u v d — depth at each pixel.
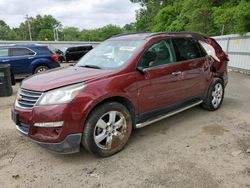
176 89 4.89
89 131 3.68
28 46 11.73
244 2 13.56
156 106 4.58
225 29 19.75
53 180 3.41
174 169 3.57
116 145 4.03
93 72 4.07
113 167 3.67
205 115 5.80
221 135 4.69
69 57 25.12
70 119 3.52
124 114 4.07
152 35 4.75
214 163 3.71
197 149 4.15
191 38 5.46
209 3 22.11
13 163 3.84
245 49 13.38
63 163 3.82
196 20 23.05
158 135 4.74
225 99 7.26
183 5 28.89
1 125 5.45
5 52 11.20
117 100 4.10
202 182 3.27
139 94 4.23
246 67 13.34
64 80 3.77
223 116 5.73
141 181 3.32
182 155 3.96
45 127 3.53
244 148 4.16
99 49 5.12
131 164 3.73
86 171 3.59
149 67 4.42
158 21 42.03
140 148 4.22
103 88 3.78
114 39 5.21
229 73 13.32
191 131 4.90
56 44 35.53
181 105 5.16
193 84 5.29
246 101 7.04
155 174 3.46
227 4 19.66
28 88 3.79
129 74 4.11
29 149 4.27
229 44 14.93
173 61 4.87
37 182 3.37
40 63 11.77
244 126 5.12
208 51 5.80
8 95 8.44
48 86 3.64
